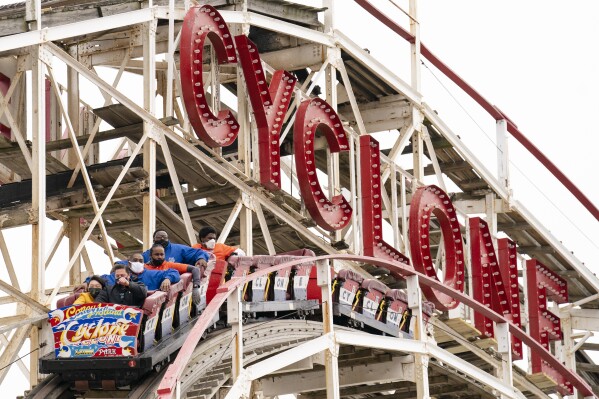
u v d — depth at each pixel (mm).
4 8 82062
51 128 89625
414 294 77062
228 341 66750
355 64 101250
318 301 73125
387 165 102250
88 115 93062
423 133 106562
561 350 126625
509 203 115875
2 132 84000
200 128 83125
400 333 80125
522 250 125000
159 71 95000
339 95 106062
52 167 84875
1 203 83812
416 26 107250
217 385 63406
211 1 90500
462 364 79938
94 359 58906
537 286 115000
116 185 78500
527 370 112500
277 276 70438
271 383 80125
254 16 89812
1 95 80312
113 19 79750
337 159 95688
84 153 83062
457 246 100562
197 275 64750
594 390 135125
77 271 86750
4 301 71000
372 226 95250
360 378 79875
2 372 69125
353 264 96125
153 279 63188
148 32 82438
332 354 69500
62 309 59594
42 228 72375
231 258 68562
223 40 86062
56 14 79000
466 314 104812
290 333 71688
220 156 85938
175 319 63000
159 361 60094
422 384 76688
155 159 82312
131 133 83875
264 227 88750
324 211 91375
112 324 59062
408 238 105000
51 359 59312
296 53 97438
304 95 94625
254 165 88938
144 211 81500
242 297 67688
